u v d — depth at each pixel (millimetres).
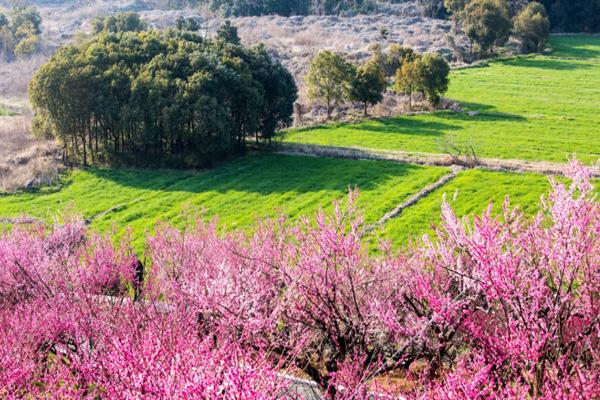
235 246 21438
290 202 50688
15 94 95312
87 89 61594
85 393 14195
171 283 18234
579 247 12070
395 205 47531
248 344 14930
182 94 59812
